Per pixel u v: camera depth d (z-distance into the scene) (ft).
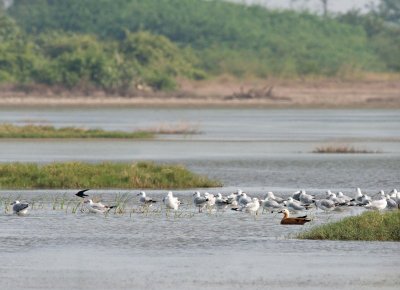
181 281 73.51
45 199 116.16
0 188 126.41
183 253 83.51
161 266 78.38
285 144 206.39
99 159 168.55
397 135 236.84
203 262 79.87
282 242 87.76
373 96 426.51
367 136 232.94
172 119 306.35
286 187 132.57
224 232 93.15
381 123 288.51
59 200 115.14
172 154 180.24
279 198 108.06
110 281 73.56
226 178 142.41
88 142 206.69
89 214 104.53
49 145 198.70
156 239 89.71
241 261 80.07
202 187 130.72
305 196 108.06
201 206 107.14
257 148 195.52
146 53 431.43
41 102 391.45
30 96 396.98
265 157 175.32
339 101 410.31
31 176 129.49
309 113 350.23
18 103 388.16
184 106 392.47
